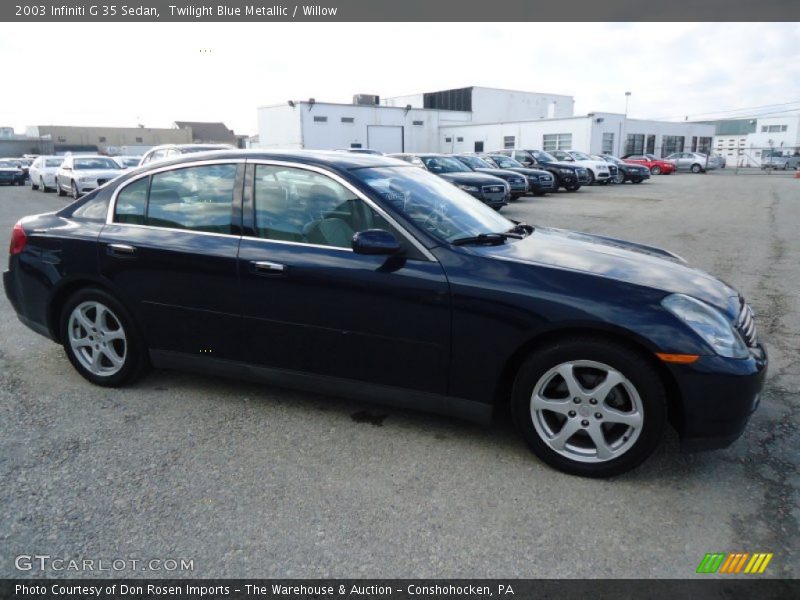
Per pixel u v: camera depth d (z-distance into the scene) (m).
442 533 2.54
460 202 3.86
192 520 2.61
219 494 2.80
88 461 3.08
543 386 2.98
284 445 3.26
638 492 2.84
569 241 3.71
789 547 2.46
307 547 2.46
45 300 4.02
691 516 2.66
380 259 3.19
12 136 73.69
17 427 3.43
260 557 2.40
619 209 15.58
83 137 80.75
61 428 3.43
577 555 2.42
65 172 19.38
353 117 38.44
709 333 2.77
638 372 2.78
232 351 3.60
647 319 2.77
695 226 12.05
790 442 3.30
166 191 3.79
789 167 45.00
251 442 3.29
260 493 2.81
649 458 3.15
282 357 3.48
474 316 2.99
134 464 3.05
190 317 3.65
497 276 3.00
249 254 3.43
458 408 3.16
